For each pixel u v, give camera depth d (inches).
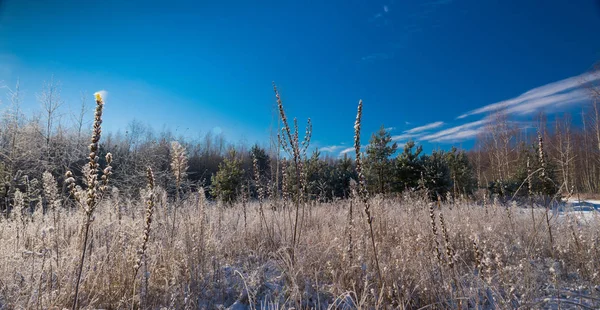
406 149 604.7
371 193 571.5
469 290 107.9
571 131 1026.1
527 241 169.5
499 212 241.4
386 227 183.9
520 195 402.3
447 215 233.6
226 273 145.6
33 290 99.9
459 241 171.2
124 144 1002.1
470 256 157.9
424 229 173.3
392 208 271.3
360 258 126.2
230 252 168.7
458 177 635.5
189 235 149.6
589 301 108.3
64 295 106.5
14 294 101.0
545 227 174.6
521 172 682.2
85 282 118.2
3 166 475.8
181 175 162.9
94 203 76.1
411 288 119.7
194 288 118.2
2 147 523.8
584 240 151.2
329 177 577.0
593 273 127.4
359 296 116.8
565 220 180.7
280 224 215.8
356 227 172.6
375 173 617.0
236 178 608.4
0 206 252.1
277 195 258.8
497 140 1129.4
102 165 679.1
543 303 105.0
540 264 135.7
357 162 105.3
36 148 567.5
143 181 622.2
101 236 157.1
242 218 248.7
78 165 599.5
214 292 123.7
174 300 107.3
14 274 112.7
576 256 145.1
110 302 114.9
